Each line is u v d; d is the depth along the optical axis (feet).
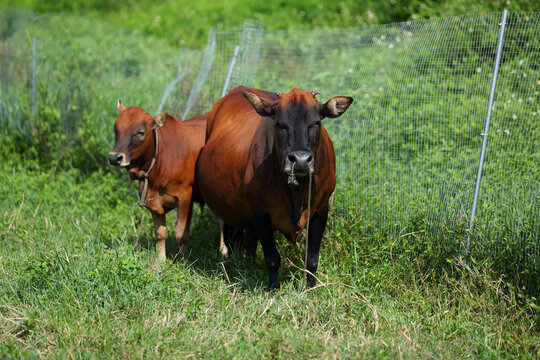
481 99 38.17
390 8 71.61
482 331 25.54
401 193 35.06
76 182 48.73
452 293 28.84
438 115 39.09
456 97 38.99
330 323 26.45
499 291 27.76
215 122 35.12
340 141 40.42
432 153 37.78
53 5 114.83
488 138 36.24
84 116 50.47
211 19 90.43
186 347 23.94
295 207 27.81
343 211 35.40
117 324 25.76
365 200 35.27
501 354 24.22
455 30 39.09
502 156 33.91
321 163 27.94
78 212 42.14
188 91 52.16
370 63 47.88
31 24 79.41
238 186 29.96
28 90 57.00
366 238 32.58
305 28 78.84
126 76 60.13
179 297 28.12
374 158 38.65
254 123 30.76
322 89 48.44
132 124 33.86
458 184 33.19
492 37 37.68
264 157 28.12
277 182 27.73
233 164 30.25
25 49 62.28
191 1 103.55
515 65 37.55
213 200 32.42
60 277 28.86
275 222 28.91
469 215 30.96
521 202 30.48
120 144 33.65
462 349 24.34
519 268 28.71
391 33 46.32
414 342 24.34
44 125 52.19
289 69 56.65
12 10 83.92
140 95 51.90
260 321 26.45
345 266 31.76
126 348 23.75
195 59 58.70
